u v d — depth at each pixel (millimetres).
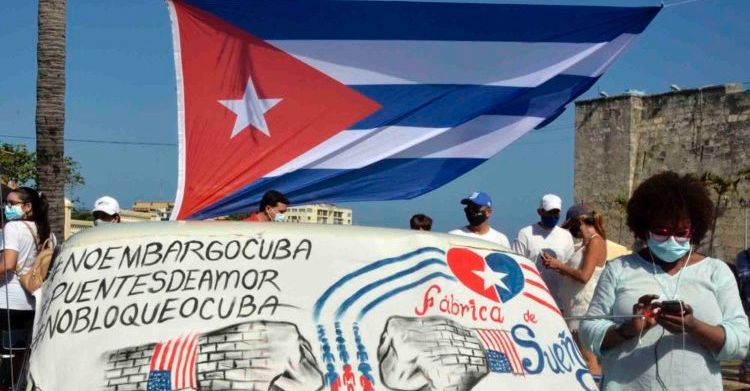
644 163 36625
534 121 7672
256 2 6828
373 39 7113
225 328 2951
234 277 3115
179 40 6766
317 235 3289
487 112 7457
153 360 2873
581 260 7723
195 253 3197
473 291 3344
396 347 2998
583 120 38531
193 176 6816
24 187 7066
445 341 3070
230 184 6863
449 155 7453
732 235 33156
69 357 2928
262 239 3252
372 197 7277
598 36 7543
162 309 3016
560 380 3270
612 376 4090
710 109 34344
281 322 2980
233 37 6852
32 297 6766
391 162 7270
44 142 10562
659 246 4016
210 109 6848
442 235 3545
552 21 7422
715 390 3945
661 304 3832
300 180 7020
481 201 7910
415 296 3180
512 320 3350
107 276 3145
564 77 7574
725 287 4051
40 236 7004
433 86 7348
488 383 3021
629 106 36688
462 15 7211
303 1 6906
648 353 3996
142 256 3197
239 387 2807
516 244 8289
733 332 3881
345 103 7141
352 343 2967
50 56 10555
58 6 10602
